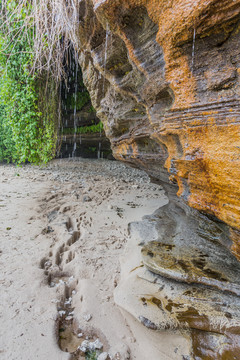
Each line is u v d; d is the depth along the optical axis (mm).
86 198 6160
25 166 11734
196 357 1804
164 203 5941
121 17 2223
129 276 2750
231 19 1450
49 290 2676
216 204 1780
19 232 4078
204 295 2225
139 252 3221
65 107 12109
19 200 5871
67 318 2365
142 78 2613
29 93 7242
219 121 1616
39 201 5887
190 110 1836
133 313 2168
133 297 2361
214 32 1569
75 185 7840
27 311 2328
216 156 1648
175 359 1847
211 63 1650
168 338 1997
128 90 3125
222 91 1595
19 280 2770
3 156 12422
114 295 2480
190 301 2188
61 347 2066
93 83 4270
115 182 8680
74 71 10000
